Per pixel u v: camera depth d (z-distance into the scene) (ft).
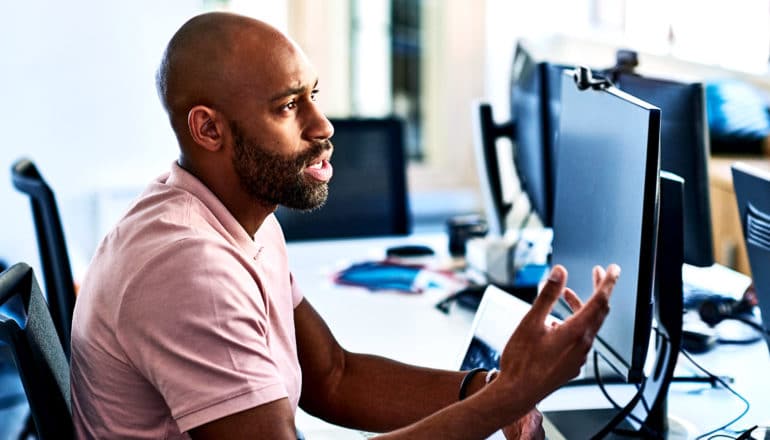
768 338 5.84
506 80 14.12
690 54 11.04
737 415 5.71
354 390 5.69
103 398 4.65
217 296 4.36
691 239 6.87
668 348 5.46
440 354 6.74
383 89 14.93
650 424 5.51
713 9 11.19
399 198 10.59
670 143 6.75
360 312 7.59
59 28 12.30
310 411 5.76
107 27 12.44
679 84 6.64
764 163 10.02
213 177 4.83
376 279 8.30
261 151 4.72
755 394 6.00
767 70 9.86
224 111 4.67
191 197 4.76
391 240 9.64
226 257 4.50
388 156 10.58
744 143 10.39
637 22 12.37
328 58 14.57
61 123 12.53
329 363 5.72
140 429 4.64
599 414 5.79
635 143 5.04
